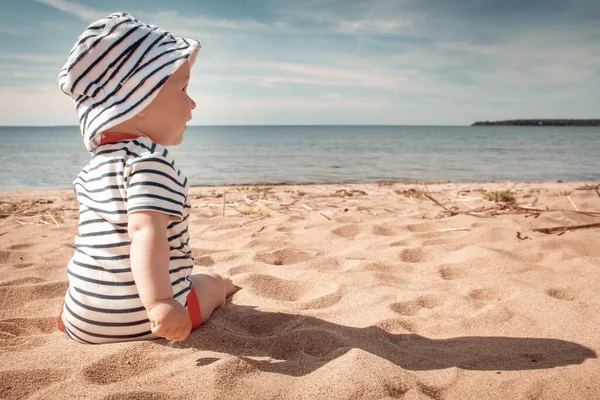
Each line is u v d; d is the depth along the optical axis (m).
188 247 1.89
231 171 15.82
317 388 1.46
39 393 1.44
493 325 2.13
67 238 3.99
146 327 1.76
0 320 2.12
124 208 1.67
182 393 1.44
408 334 2.04
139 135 1.76
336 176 14.16
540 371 1.67
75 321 1.75
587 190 7.71
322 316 2.21
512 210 4.91
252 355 1.77
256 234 4.06
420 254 3.42
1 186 11.65
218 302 2.17
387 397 1.43
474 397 1.51
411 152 29.39
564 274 2.86
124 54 1.66
